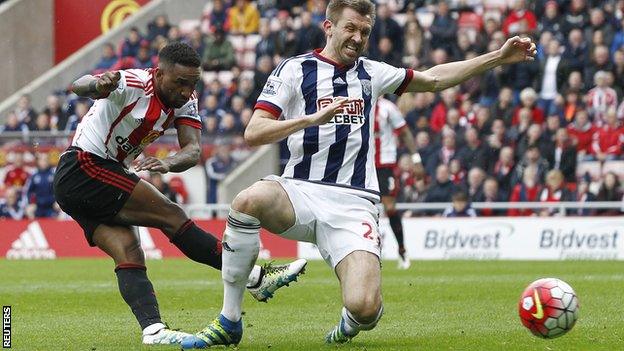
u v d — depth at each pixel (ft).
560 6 102.42
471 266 75.87
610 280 59.57
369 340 33.88
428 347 31.94
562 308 30.32
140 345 33.01
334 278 63.41
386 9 105.60
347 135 31.65
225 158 96.84
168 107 33.86
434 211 93.35
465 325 38.45
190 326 38.99
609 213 89.25
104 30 139.54
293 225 31.12
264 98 31.48
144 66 117.39
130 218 34.32
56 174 34.76
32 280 64.85
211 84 108.78
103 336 35.99
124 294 33.09
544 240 86.74
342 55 31.78
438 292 52.70
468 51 102.63
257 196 30.45
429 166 94.79
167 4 134.00
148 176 93.61
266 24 109.40
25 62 136.46
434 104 99.25
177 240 34.60
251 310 44.73
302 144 31.63
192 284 59.93
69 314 44.11
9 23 135.13
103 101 34.06
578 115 94.22
